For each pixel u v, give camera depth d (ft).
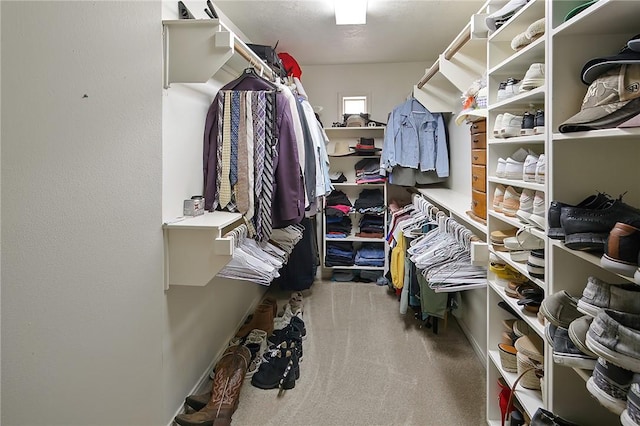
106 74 3.48
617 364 2.46
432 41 10.16
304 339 8.34
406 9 8.07
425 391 6.34
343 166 12.95
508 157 5.01
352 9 7.73
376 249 12.85
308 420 5.63
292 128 6.33
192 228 4.91
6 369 2.39
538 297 4.29
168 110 5.12
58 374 2.83
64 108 2.89
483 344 7.23
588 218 2.94
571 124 2.97
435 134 10.81
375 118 12.64
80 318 3.08
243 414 5.78
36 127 2.61
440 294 8.12
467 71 6.88
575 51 3.41
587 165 3.53
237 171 5.95
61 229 2.85
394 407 5.92
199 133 6.11
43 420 2.69
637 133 2.47
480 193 5.77
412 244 7.69
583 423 3.72
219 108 6.02
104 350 3.45
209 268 5.05
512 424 4.65
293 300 10.09
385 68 12.57
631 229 2.47
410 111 10.94
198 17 6.40
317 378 6.77
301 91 9.82
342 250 12.52
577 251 3.08
